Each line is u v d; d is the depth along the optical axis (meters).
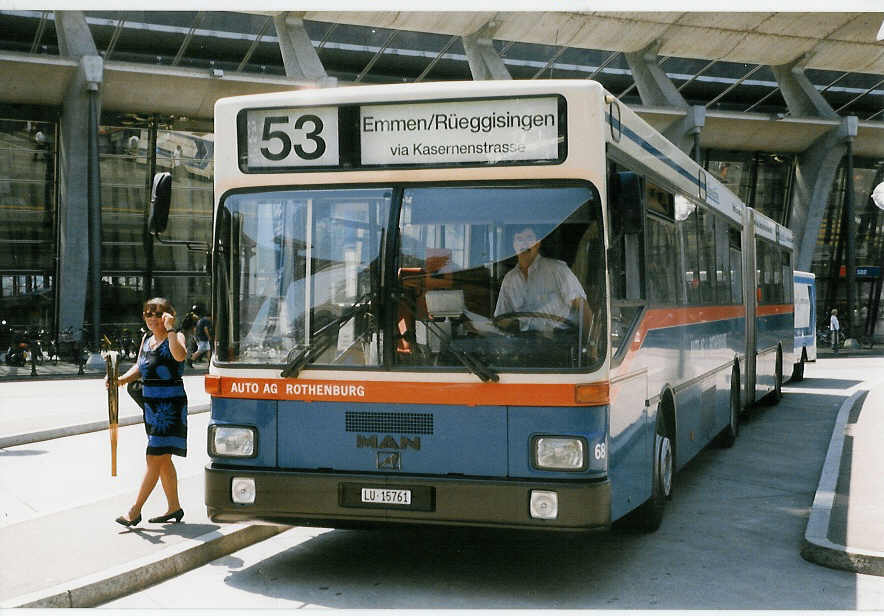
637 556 6.23
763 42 39.88
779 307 16.45
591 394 5.08
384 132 5.48
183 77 32.66
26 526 6.59
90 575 5.31
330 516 5.31
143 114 35.19
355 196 5.50
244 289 5.66
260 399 5.53
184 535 6.29
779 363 16.39
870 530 6.45
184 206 37.94
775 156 49.12
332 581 5.61
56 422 13.05
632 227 5.33
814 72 46.78
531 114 5.33
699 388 8.87
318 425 5.42
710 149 48.09
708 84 45.25
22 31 33.62
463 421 5.19
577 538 6.74
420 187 5.41
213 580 5.64
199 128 37.09
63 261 33.59
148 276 37.53
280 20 33.44
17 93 32.44
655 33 38.09
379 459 5.31
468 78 40.59
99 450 11.16
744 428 13.14
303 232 5.57
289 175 5.61
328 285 5.48
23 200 35.00
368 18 33.84
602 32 37.19
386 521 5.23
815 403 16.58
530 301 5.20
